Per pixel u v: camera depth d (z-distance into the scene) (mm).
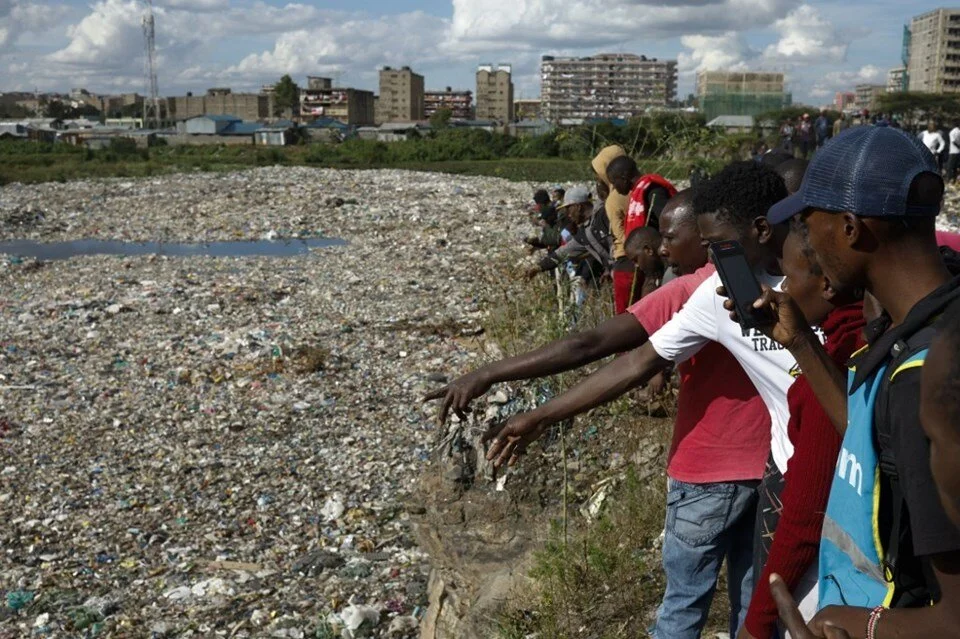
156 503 7590
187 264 17469
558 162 39719
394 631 5586
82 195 27922
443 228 20984
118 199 27094
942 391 1461
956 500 1471
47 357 11320
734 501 2998
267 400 9781
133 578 6461
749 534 3119
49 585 6348
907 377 1657
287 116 176875
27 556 6762
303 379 10398
